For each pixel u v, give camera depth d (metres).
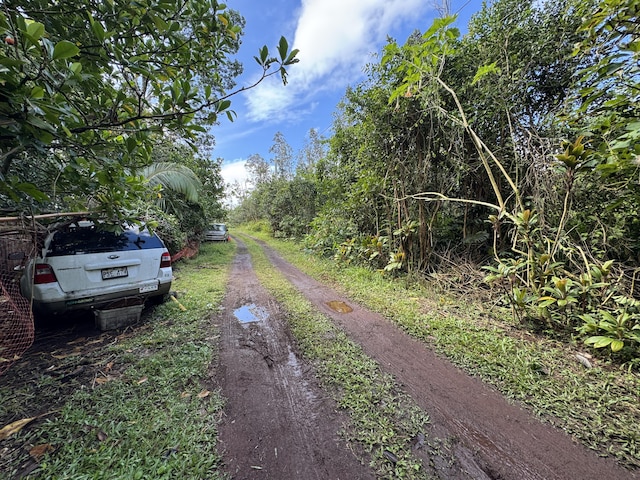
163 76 2.20
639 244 3.40
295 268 7.90
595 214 3.63
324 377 2.40
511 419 1.89
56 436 1.67
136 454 1.55
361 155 6.44
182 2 1.91
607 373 2.33
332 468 1.52
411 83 4.25
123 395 2.08
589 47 2.81
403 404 2.05
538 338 3.03
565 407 1.96
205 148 13.56
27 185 1.82
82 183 2.56
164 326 3.43
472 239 5.24
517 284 4.00
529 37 4.26
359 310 4.17
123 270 3.38
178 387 2.22
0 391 2.10
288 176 21.38
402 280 5.51
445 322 3.50
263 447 1.65
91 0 1.66
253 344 3.05
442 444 1.68
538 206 3.81
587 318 2.75
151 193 3.68
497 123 4.70
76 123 1.88
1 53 1.23
